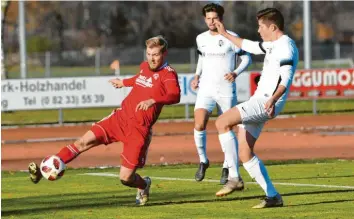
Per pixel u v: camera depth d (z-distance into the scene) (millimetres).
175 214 20125
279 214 19734
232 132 22203
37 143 43781
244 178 26938
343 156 34062
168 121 55000
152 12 134875
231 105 25234
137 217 19859
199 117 24953
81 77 52781
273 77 19984
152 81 20438
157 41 20391
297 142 40312
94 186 26094
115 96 52875
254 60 91062
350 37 150125
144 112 20297
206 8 25188
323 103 67125
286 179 26531
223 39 25047
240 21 126000
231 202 21938
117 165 32906
